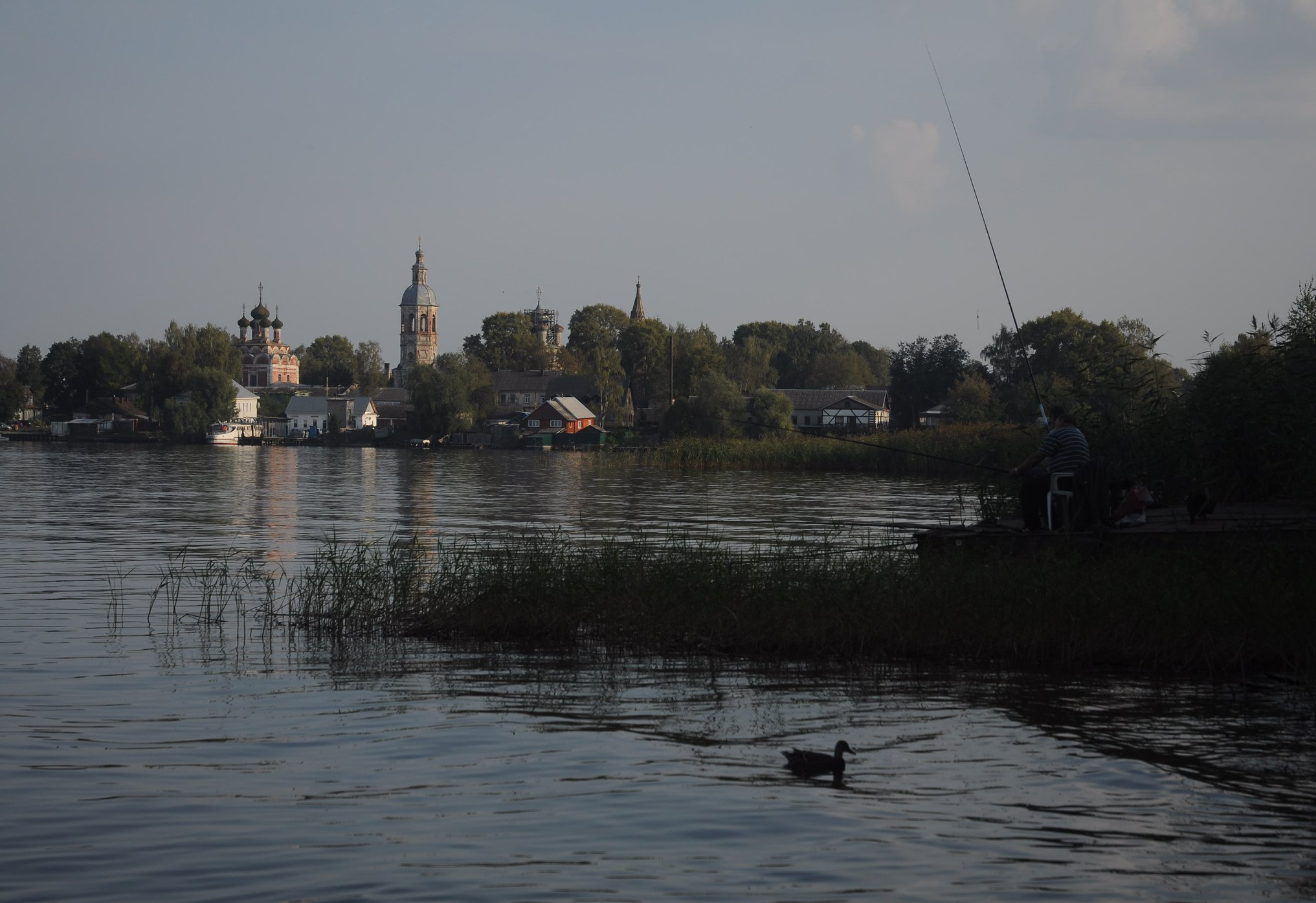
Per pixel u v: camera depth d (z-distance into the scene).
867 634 13.54
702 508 38.31
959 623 13.41
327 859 7.12
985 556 15.59
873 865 6.98
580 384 171.75
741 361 183.88
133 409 184.25
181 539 28.98
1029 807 7.98
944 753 9.30
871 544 20.02
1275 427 18.39
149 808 8.07
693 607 14.79
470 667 13.02
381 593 16.97
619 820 7.78
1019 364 120.38
